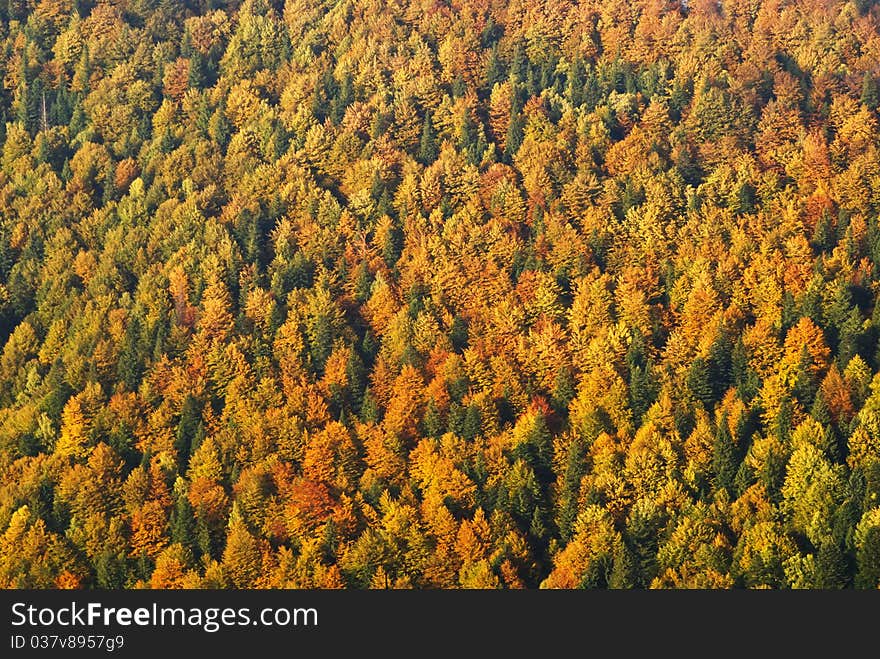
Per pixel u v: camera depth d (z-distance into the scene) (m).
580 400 191.75
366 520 176.50
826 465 169.75
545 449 183.25
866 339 194.62
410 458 184.62
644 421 186.38
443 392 193.75
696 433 179.88
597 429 186.38
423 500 179.75
